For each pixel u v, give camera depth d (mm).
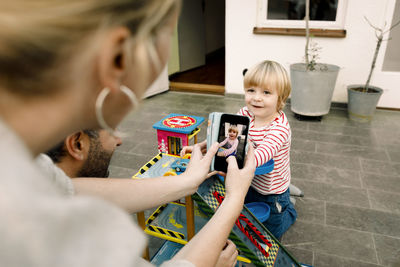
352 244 2098
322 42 4332
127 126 3936
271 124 1799
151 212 2293
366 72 4324
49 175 622
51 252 234
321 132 3754
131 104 362
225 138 1192
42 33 262
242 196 783
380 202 2488
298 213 2389
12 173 235
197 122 1993
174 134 1910
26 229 228
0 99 280
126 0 291
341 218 2330
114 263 251
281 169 1861
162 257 1750
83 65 294
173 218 1713
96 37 286
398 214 2354
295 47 4484
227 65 4902
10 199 227
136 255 268
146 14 309
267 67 1725
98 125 374
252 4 4477
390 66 6000
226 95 5070
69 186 693
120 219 274
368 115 3994
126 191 834
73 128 346
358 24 4141
